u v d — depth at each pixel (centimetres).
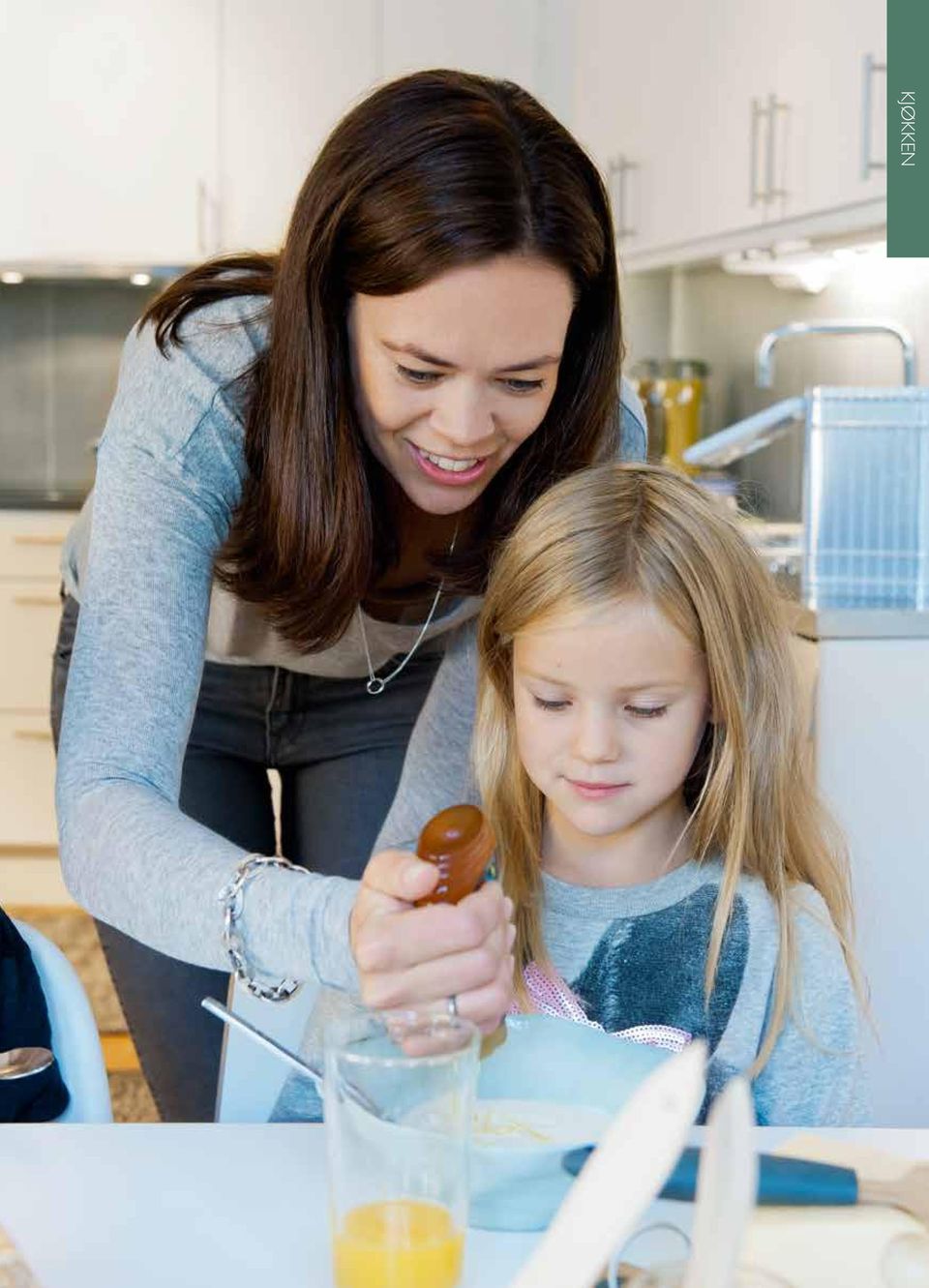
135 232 407
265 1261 83
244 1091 130
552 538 125
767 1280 76
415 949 90
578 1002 130
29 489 455
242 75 403
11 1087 117
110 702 118
